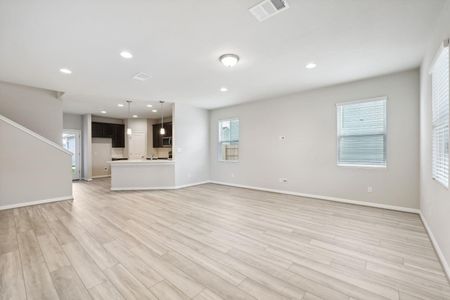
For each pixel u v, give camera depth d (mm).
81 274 1909
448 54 1908
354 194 4211
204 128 6781
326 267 2016
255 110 5762
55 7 1916
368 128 4066
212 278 1854
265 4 1913
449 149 1879
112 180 5727
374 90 3912
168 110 7109
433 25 2256
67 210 3869
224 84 4266
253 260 2146
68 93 4898
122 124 8891
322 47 2738
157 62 3160
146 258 2182
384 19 2152
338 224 3113
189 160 6328
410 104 3590
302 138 4887
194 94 5020
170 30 2322
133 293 1665
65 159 4688
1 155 3959
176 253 2285
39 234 2777
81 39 2488
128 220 3322
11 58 2980
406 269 1979
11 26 2201
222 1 1864
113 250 2350
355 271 1949
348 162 4320
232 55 2918
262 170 5664
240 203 4344
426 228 2889
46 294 1657
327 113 4504
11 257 2199
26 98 4547
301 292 1670
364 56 3014
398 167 3732
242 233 2816
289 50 2811
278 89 4625
